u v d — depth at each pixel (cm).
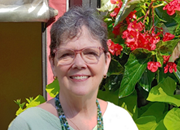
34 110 98
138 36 137
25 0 246
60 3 283
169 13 137
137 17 154
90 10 98
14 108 361
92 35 93
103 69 99
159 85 149
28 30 340
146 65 141
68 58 92
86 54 93
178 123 136
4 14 228
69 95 96
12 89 354
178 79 146
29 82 351
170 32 148
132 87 139
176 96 146
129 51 150
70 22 92
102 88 172
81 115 100
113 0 153
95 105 106
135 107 158
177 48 136
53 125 95
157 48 140
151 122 147
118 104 159
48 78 294
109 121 106
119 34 151
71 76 92
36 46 344
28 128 92
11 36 341
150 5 141
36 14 237
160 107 158
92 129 100
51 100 104
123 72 154
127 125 108
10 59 347
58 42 93
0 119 364
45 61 289
